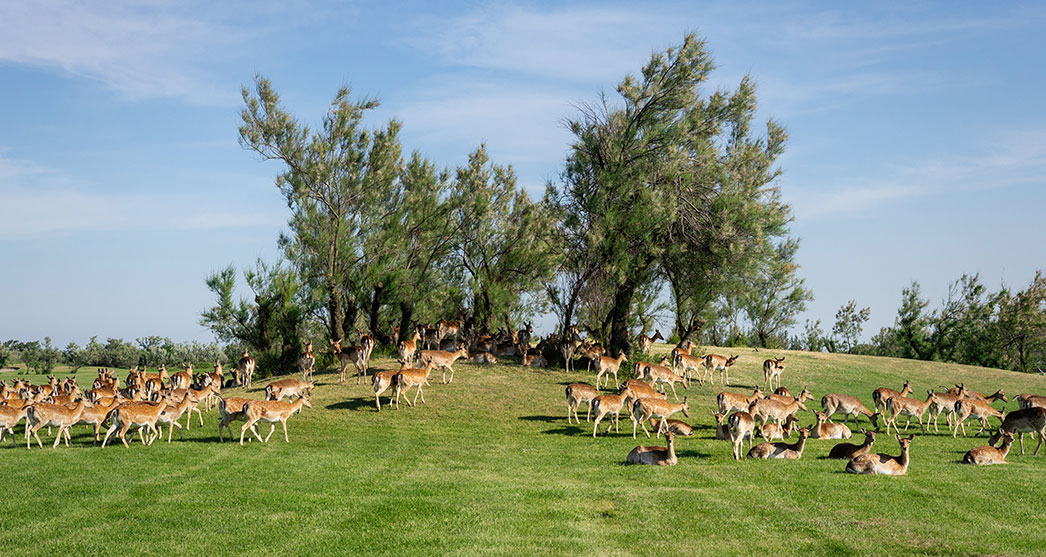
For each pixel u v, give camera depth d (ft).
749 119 119.55
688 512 39.91
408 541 35.35
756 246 106.32
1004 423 61.52
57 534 36.37
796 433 69.72
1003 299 191.52
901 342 203.00
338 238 124.98
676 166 104.99
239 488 46.29
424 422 77.77
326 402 87.40
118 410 61.46
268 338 129.90
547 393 93.35
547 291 126.52
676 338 157.99
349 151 127.13
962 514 38.11
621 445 65.21
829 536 34.94
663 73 107.96
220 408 66.28
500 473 52.60
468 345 120.88
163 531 36.94
